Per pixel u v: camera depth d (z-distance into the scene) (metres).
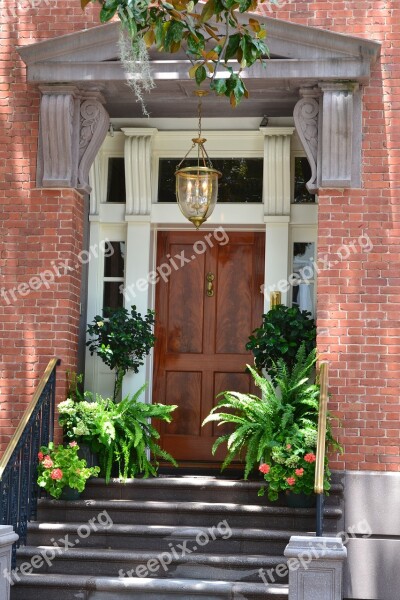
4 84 7.70
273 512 6.90
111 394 8.48
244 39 5.28
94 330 8.14
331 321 7.14
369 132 7.27
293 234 8.48
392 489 6.90
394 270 7.14
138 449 7.42
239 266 8.73
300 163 8.53
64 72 7.28
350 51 7.04
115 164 8.73
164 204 8.55
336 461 6.98
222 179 8.60
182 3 5.30
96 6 7.73
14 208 7.55
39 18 7.77
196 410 8.62
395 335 7.08
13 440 6.57
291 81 7.18
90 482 7.35
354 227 7.20
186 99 7.64
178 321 8.75
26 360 7.43
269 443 6.90
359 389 7.05
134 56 7.04
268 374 7.96
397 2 7.39
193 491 7.29
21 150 7.61
